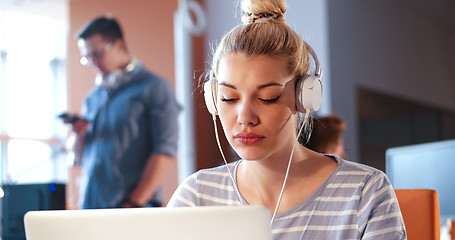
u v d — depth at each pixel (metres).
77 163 5.34
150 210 0.88
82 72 5.50
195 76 1.51
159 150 5.26
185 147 6.47
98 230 0.90
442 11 7.78
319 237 1.24
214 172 1.38
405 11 7.58
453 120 8.20
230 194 1.33
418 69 7.65
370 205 1.23
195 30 6.41
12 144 7.30
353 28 6.60
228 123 1.21
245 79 1.17
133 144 5.22
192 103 6.58
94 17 5.59
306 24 6.37
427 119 7.84
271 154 1.23
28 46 7.45
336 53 6.30
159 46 5.65
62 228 0.91
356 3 6.71
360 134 6.59
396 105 7.25
